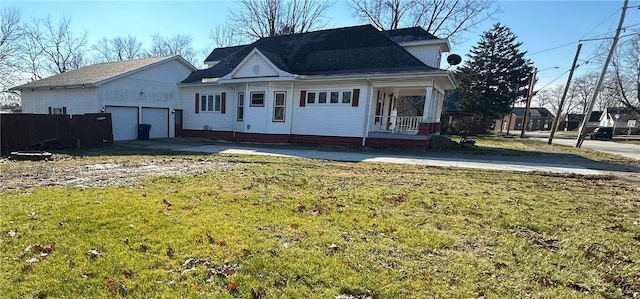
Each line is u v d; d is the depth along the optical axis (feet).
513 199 17.83
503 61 125.70
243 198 16.58
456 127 95.76
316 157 36.35
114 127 54.24
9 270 8.98
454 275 9.39
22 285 8.36
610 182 23.89
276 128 54.54
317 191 18.74
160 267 9.41
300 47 61.82
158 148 44.01
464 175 25.75
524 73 125.18
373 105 49.75
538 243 11.82
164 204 15.02
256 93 55.42
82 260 9.62
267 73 53.31
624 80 117.80
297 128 54.13
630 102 123.13
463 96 121.08
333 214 14.38
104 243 10.71
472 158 37.93
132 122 57.06
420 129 46.29
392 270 9.55
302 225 12.86
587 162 36.81
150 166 27.32
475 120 98.02
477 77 122.11
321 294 8.30
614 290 8.82
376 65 50.26
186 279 8.82
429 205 16.22
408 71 44.83
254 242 11.09
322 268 9.53
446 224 13.52
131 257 9.87
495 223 13.76
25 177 21.76
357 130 49.57
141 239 11.10
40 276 8.75
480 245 11.51
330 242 11.32
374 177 23.81
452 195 18.42
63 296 8.00
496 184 22.16
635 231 13.08
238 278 8.92
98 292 8.17
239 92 58.03
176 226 12.28
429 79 45.01
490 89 121.08
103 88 52.03
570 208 16.24
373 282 8.88
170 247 10.56
